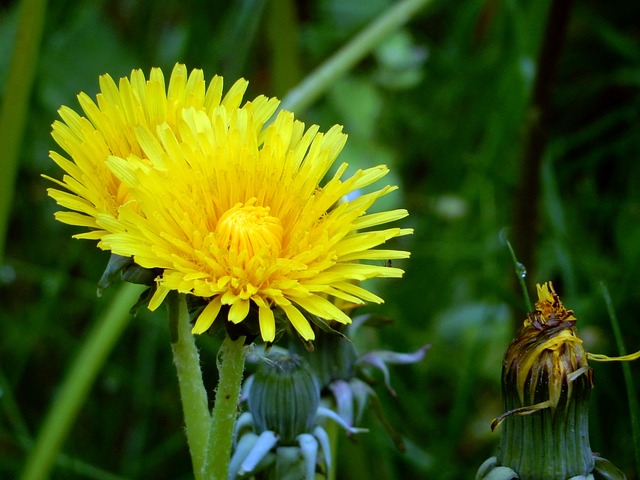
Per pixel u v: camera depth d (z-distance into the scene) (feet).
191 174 0.67
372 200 0.67
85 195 0.67
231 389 0.68
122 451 1.04
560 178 1.18
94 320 1.09
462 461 1.02
